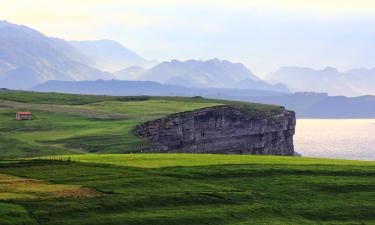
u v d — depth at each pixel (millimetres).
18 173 78062
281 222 62938
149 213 61750
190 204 66750
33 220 55812
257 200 70688
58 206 60531
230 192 72312
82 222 57094
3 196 63219
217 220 62094
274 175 84062
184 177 80125
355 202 71812
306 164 92500
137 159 95750
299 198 73188
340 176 84375
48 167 82812
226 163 91312
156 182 74938
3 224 52969
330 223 64625
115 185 72062
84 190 68312
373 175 86125
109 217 59125
